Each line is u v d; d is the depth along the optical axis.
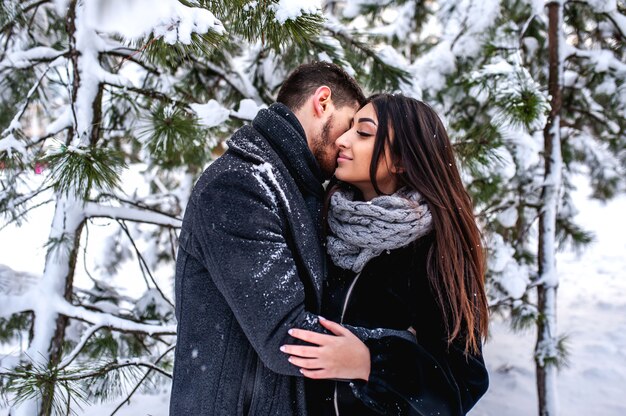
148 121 1.96
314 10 1.23
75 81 1.99
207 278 1.05
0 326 2.41
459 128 3.06
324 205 1.14
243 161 1.05
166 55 1.11
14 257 4.55
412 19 4.69
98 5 0.86
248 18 1.21
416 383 0.99
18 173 2.02
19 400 1.57
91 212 2.18
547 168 2.92
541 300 2.95
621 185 4.93
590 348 4.58
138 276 6.00
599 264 6.79
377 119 1.15
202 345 1.04
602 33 3.41
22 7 2.14
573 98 3.62
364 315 1.10
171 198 3.66
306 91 1.23
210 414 1.02
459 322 1.04
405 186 1.14
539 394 2.95
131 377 1.98
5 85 2.52
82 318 2.07
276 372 0.98
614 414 3.67
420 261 1.11
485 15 3.38
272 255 0.97
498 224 3.23
